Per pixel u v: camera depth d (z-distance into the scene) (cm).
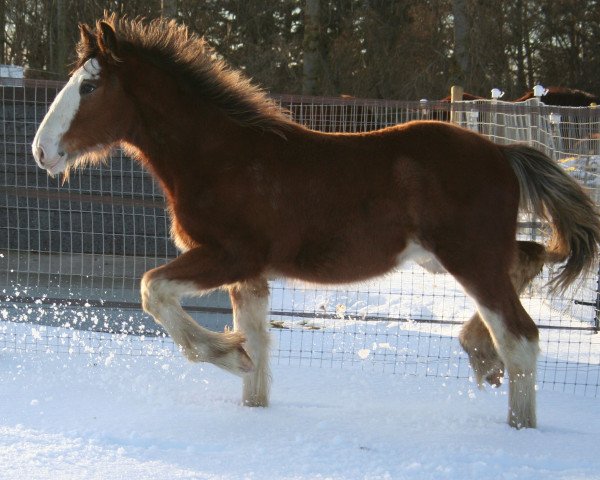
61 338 603
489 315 425
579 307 737
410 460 378
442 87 2095
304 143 430
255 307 458
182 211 427
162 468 352
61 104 418
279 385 511
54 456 361
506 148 450
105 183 735
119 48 421
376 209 423
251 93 442
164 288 404
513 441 409
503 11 2434
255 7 2262
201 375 530
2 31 2008
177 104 430
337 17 2319
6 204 752
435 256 429
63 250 758
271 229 420
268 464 365
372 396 493
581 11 2559
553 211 447
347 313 720
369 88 2253
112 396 471
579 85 2583
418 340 618
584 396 507
